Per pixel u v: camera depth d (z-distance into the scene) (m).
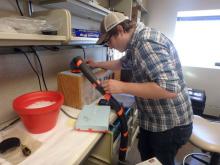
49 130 0.88
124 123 1.09
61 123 0.95
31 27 0.77
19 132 0.87
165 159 1.12
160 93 0.77
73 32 1.05
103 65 1.33
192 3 2.54
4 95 0.95
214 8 2.44
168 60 0.79
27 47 1.02
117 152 1.23
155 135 1.06
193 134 1.17
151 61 0.79
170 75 0.77
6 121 0.97
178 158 1.78
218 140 1.12
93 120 0.92
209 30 2.65
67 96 1.13
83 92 1.11
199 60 2.83
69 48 1.39
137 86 0.83
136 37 0.89
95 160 1.10
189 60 2.87
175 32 2.79
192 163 1.71
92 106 1.11
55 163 0.67
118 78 1.55
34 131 0.85
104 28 0.92
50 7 1.15
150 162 0.91
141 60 0.84
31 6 1.02
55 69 1.28
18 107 0.80
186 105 1.01
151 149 1.20
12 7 0.92
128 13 1.85
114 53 2.21
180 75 0.97
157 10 2.77
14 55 0.96
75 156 0.71
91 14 1.47
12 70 0.96
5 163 0.66
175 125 1.00
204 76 2.68
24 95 0.92
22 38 0.65
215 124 1.32
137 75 0.95
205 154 1.74
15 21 0.74
